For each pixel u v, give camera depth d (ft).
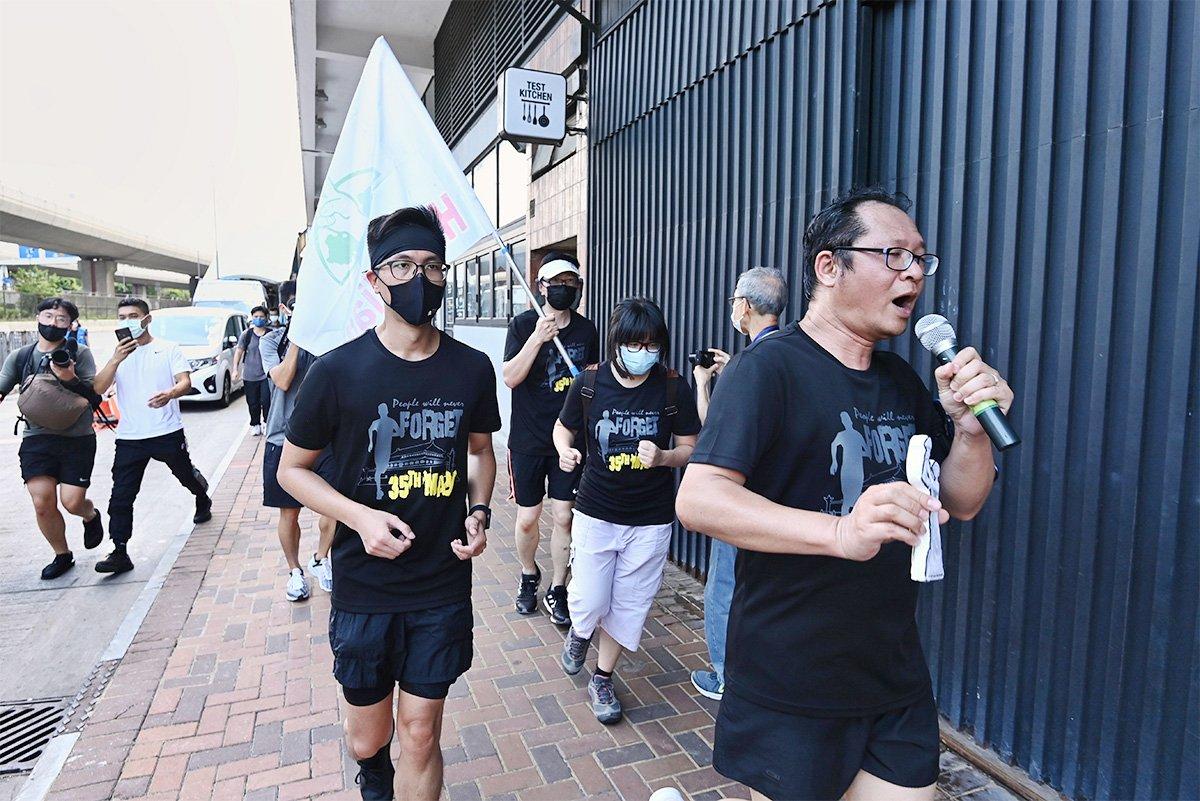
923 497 4.06
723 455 4.84
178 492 23.98
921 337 5.64
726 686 5.59
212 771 9.09
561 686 11.16
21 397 14.85
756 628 5.25
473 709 10.52
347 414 6.71
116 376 16.44
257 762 9.28
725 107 14.32
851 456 5.03
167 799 8.58
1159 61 7.06
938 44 9.56
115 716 10.31
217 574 15.97
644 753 9.50
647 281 17.71
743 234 13.83
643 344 9.70
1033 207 8.34
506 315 30.27
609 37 19.22
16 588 15.74
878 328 5.13
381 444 6.77
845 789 5.20
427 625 6.96
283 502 13.79
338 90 47.34
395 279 6.66
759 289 9.30
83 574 16.58
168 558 17.04
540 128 19.43
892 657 5.16
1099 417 7.69
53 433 15.56
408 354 6.98
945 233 9.55
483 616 13.71
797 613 5.06
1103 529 7.74
